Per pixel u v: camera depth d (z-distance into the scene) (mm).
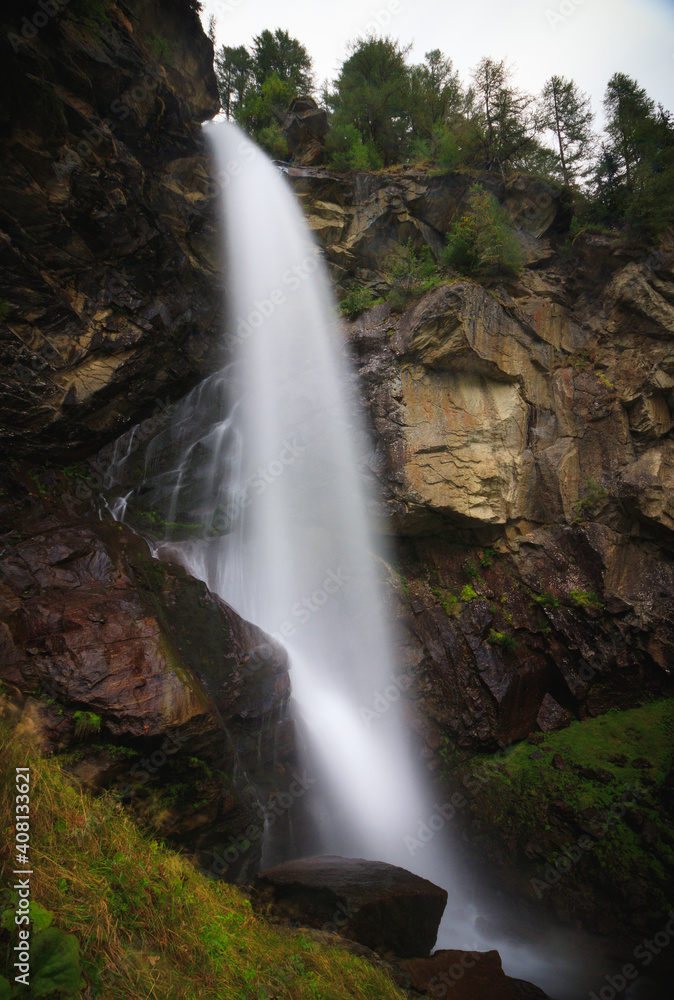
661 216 15852
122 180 11695
